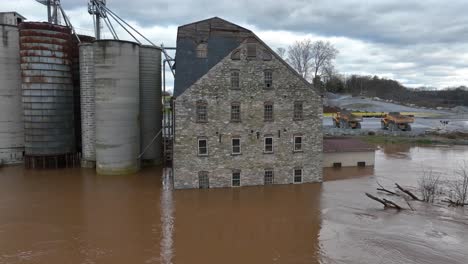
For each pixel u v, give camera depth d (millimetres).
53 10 42344
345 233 21016
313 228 21766
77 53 39719
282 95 29719
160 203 26109
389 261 17641
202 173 29250
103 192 28797
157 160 39531
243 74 28812
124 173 34188
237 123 29141
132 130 34500
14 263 17359
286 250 18906
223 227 21906
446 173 36375
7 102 38000
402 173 36125
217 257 18125
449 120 86312
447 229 21562
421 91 182375
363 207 25562
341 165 38750
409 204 25625
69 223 22422
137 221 22781
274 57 29203
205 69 29797
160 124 39625
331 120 85562
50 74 35812
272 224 22391
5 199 27078
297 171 31000
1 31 36844
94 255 18266
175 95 28297
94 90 34688
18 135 39094
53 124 36500
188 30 31156
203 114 28578
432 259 17797
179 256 18219
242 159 29641
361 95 147625
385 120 69625
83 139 37281
